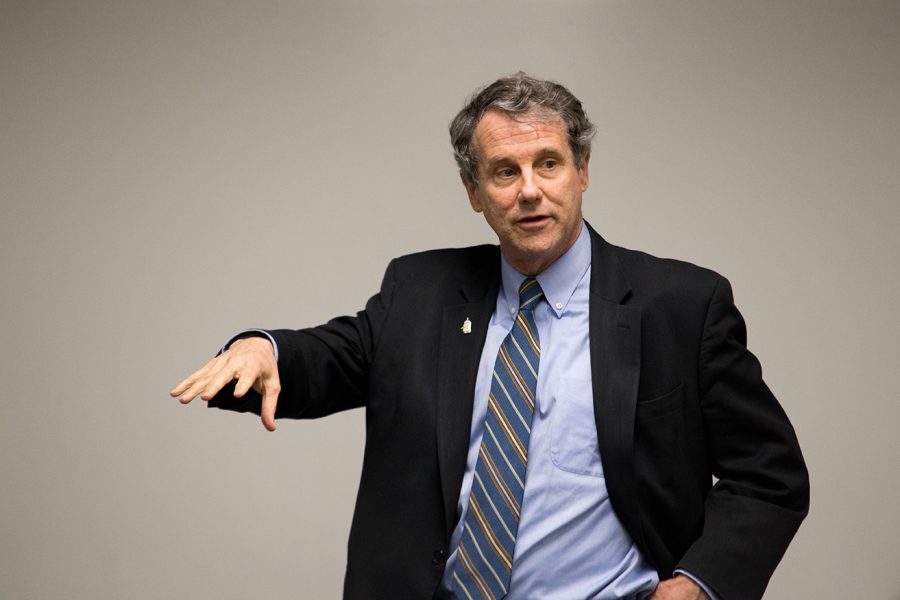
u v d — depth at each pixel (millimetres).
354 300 8719
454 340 4457
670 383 4223
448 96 8664
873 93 8477
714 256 8531
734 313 4371
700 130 8523
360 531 4410
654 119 8539
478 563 4156
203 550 8820
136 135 8789
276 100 8742
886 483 8508
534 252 4242
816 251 8508
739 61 8516
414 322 4555
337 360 4598
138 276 8805
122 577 8797
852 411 8508
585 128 4359
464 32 8641
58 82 8812
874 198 8477
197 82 8758
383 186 8703
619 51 8539
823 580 8555
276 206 8758
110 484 8812
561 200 4199
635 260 4480
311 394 4492
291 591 8805
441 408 4305
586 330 4340
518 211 4195
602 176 8539
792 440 4285
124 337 8812
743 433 4281
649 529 4148
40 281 8820
